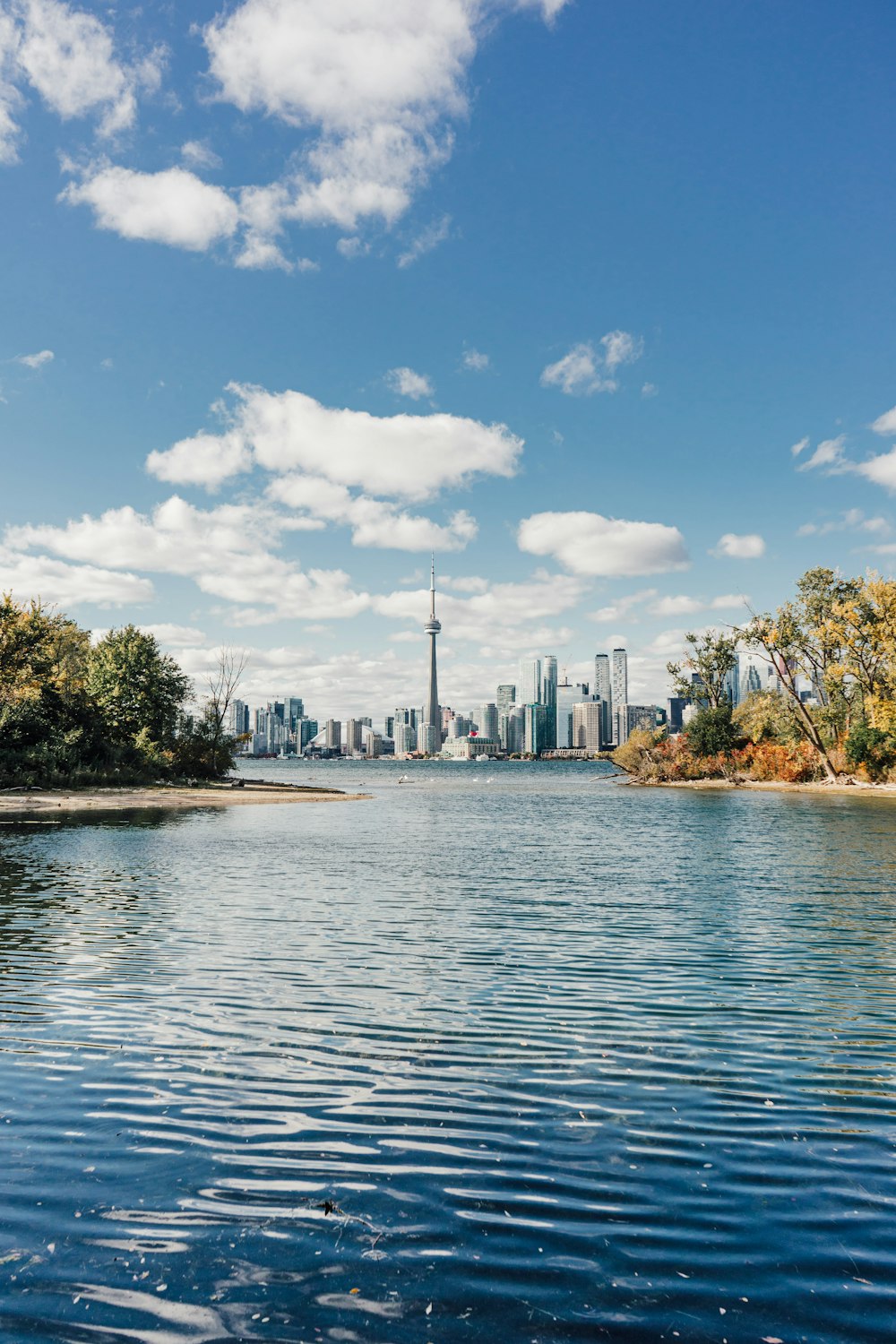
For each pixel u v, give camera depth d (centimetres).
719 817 5016
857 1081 805
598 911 1778
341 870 2461
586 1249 505
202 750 8481
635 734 12481
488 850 3103
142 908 1738
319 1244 507
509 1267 485
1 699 5844
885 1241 521
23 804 4794
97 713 6744
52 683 6369
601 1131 682
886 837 3656
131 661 7181
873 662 7956
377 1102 734
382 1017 995
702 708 10888
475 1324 432
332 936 1471
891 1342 422
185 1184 579
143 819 4297
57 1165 603
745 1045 909
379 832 3941
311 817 5034
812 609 8512
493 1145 652
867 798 7112
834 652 8512
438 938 1472
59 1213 538
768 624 8750
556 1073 816
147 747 7200
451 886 2145
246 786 8706
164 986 1115
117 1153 623
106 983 1130
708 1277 479
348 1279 470
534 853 3009
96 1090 750
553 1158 631
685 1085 788
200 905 1784
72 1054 846
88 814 4503
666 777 10869
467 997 1088
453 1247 505
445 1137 664
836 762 9031
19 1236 511
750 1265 491
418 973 1212
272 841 3350
